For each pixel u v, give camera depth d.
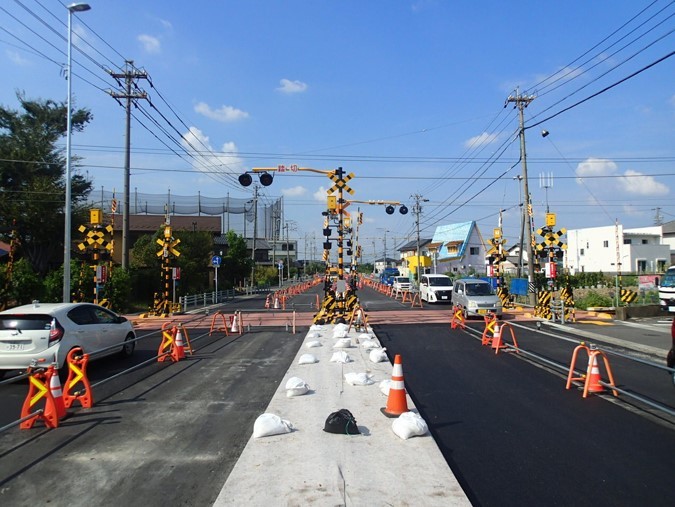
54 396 6.93
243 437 6.23
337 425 5.99
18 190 31.92
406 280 49.06
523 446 5.87
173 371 10.70
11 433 6.50
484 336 14.52
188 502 4.45
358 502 4.22
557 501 4.43
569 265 61.12
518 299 33.28
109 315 12.17
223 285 48.38
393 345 14.50
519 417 7.09
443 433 6.36
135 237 51.06
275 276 82.94
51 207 31.19
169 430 6.55
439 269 70.62
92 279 24.86
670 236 59.09
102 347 11.28
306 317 24.25
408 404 7.54
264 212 85.50
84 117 36.47
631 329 18.36
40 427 6.75
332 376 9.44
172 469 5.21
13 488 4.78
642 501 4.43
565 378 9.83
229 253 49.34
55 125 35.34
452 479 4.70
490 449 5.77
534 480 4.89
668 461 5.38
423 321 21.67
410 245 100.88
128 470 5.20
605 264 56.31
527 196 29.53
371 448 5.50
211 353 13.13
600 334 16.91
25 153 32.75
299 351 12.90
